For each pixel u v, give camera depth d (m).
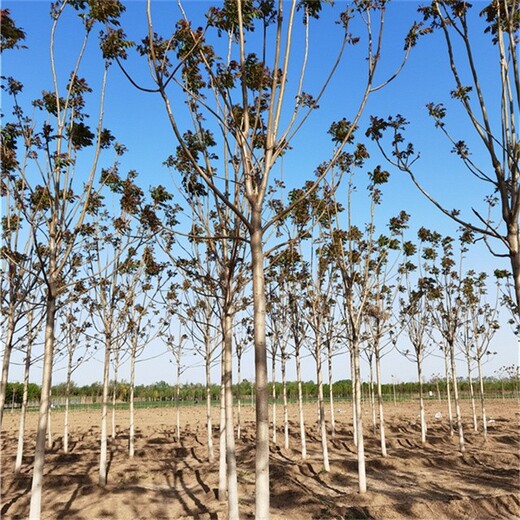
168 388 59.00
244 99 6.50
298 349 16.64
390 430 25.16
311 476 14.02
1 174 8.21
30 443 21.69
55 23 8.04
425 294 17.94
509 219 5.86
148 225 9.96
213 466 15.16
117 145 9.61
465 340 21.67
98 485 12.73
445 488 12.77
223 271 9.79
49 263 8.12
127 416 36.50
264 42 6.69
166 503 11.43
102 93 8.42
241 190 8.91
